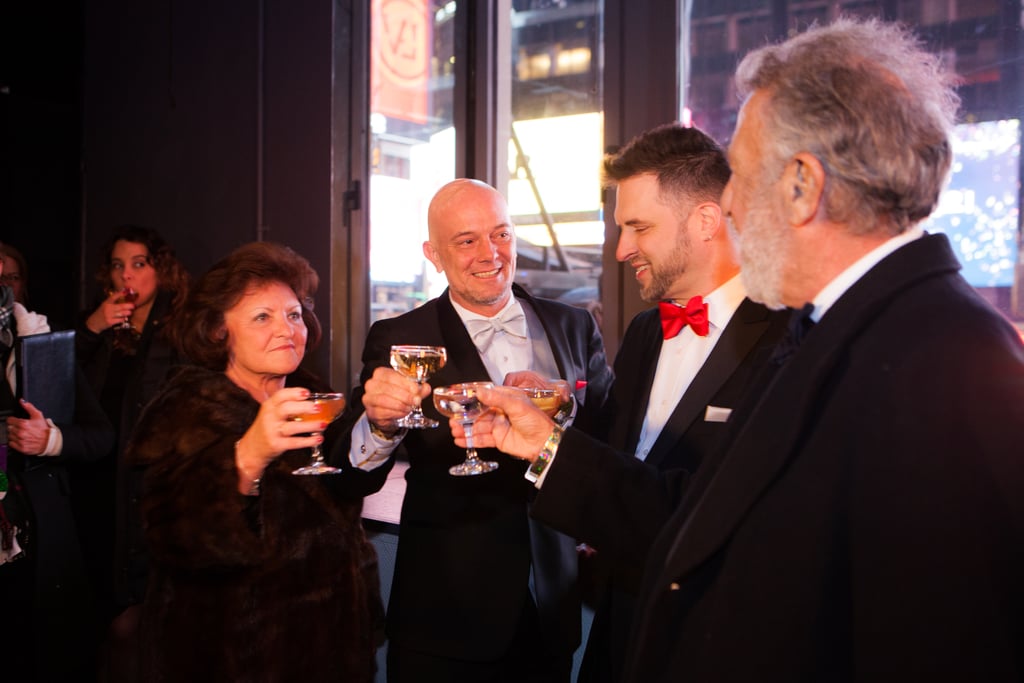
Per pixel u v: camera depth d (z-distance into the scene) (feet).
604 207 8.73
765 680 2.57
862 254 2.80
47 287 14.73
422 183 11.57
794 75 2.84
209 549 4.58
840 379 2.62
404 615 5.48
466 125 10.41
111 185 14.17
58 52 14.84
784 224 2.87
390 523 7.91
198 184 12.80
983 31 6.73
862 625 2.39
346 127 11.41
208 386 5.09
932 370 2.36
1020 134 6.62
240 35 12.08
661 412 5.09
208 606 4.78
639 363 5.39
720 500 2.80
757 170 2.94
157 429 4.90
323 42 11.14
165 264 9.66
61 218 14.71
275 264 5.53
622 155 4.89
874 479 2.40
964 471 2.26
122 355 9.58
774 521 2.63
